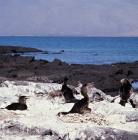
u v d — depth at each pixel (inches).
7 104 523.8
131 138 345.4
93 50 4001.0
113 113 470.9
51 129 370.6
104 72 1412.4
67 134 356.5
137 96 594.6
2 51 3272.6
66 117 431.5
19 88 641.0
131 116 432.8
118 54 3334.2
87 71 1476.4
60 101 572.7
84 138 346.3
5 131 374.9
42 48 4525.1
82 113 452.4
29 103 540.4
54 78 1264.8
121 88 556.1
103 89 1157.1
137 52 3703.3
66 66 1737.2
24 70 1521.9
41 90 631.8
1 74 1423.5
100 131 350.3
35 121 422.0
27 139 345.7
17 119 431.8
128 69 1589.6
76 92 630.5
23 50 3444.9
